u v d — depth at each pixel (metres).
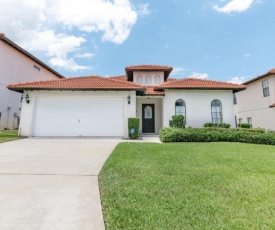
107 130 14.01
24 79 22.27
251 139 11.78
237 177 4.95
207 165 6.11
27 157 7.13
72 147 9.40
